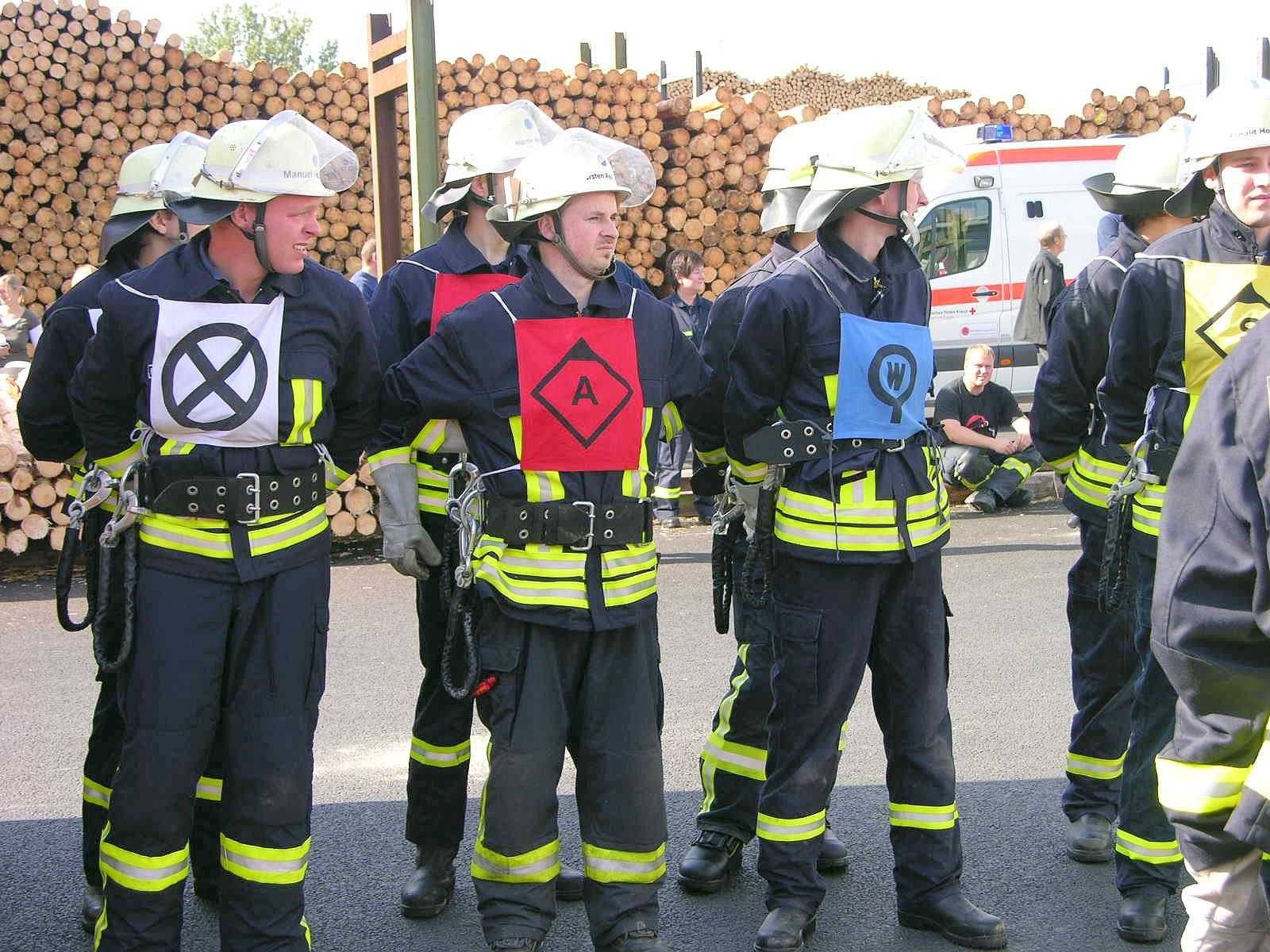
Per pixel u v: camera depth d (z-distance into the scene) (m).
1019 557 8.68
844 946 3.68
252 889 3.16
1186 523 2.60
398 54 7.94
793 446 3.59
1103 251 4.27
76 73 13.69
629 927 3.34
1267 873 2.60
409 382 3.42
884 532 3.57
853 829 4.48
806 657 3.61
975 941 3.62
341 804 4.71
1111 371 3.82
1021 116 16.30
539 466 3.31
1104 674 4.21
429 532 3.83
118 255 3.78
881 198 3.59
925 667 3.67
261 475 3.16
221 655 3.14
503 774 3.31
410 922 3.87
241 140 3.08
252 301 3.19
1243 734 2.57
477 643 3.40
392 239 8.03
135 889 3.11
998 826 4.46
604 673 3.39
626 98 13.35
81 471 3.79
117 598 3.16
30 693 6.03
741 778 4.07
